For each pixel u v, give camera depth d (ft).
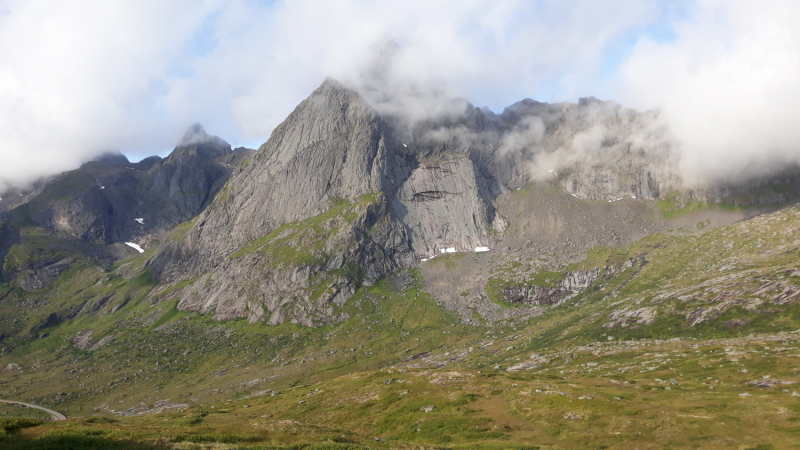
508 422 363.97
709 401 354.95
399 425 394.93
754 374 442.50
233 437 285.43
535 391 423.64
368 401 474.90
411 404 436.76
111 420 324.60
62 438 245.65
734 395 369.30
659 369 531.91
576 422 340.39
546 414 363.56
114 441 250.78
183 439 267.18
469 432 349.61
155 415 503.61
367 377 574.97
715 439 284.61
